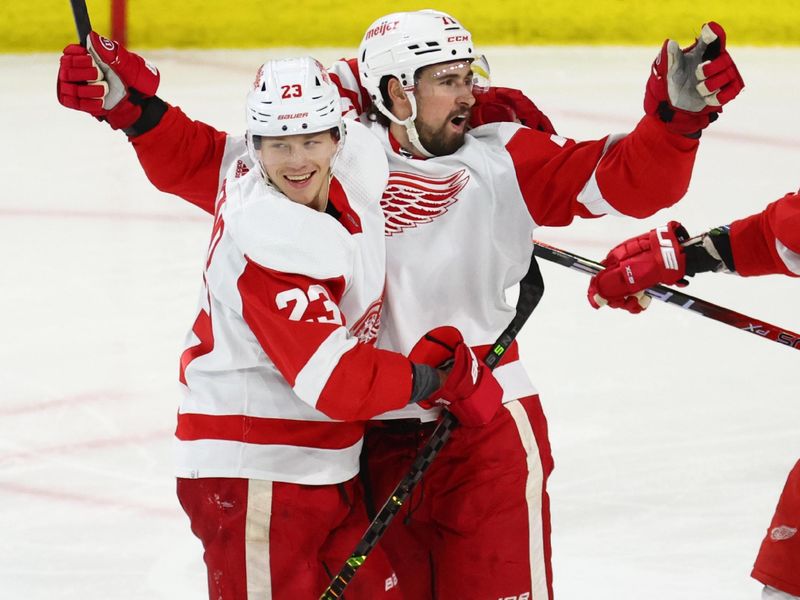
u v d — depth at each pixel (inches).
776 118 928.9
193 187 362.6
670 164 311.9
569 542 447.8
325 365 293.7
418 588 361.4
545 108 953.5
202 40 1142.3
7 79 1087.0
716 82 292.4
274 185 303.7
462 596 342.0
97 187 842.8
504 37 1126.4
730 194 798.5
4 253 739.4
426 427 346.3
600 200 325.4
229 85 1039.0
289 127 291.6
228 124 935.0
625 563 434.0
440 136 331.9
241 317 310.2
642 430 522.9
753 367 578.6
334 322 297.7
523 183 332.5
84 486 494.6
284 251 294.5
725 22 1109.7
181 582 430.9
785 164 845.8
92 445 526.3
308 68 296.0
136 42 1146.0
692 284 668.1
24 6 1139.9
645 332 617.3
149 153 354.9
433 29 324.2
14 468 508.7
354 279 314.5
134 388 574.2
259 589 314.2
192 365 323.0
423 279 335.9
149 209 804.0
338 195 311.7
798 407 539.5
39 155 906.1
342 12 1130.0
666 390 557.9
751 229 342.6
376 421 346.9
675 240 353.7
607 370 578.6
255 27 1139.3
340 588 317.7
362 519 333.7
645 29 1119.0
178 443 323.6
